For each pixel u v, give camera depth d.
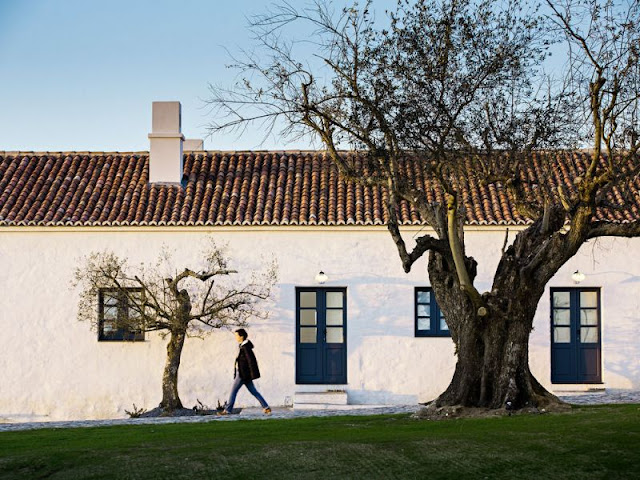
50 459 11.30
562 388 21.12
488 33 14.79
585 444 10.79
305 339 21.64
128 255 21.36
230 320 21.09
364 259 21.44
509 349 14.85
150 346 21.19
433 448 11.02
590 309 21.59
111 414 21.02
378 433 12.93
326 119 15.15
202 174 23.61
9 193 22.45
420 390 21.17
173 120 23.20
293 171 23.66
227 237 21.42
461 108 14.57
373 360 21.28
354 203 21.95
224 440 12.68
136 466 10.73
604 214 21.03
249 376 18.84
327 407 20.38
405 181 16.95
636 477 9.30
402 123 14.59
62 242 21.41
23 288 21.28
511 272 15.05
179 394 21.06
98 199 22.41
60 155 24.45
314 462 10.56
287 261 21.44
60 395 21.06
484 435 11.84
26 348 21.16
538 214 15.82
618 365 21.14
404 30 14.83
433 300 21.56
